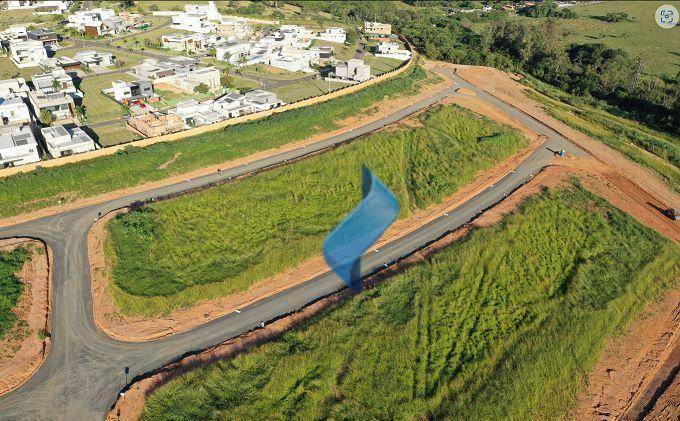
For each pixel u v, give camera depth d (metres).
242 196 66.31
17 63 119.94
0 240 56.97
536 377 44.34
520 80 122.25
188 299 50.56
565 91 121.50
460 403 41.41
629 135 93.38
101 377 41.88
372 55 140.88
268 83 113.56
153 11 183.12
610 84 119.31
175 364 43.31
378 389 42.09
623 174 79.31
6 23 158.50
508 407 41.44
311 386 41.75
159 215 62.22
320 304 50.56
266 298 51.69
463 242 59.84
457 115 92.00
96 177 68.88
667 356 49.16
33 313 47.44
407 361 44.88
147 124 84.06
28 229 59.59
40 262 54.06
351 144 78.50
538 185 73.06
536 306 52.38
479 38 154.00
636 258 60.72
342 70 116.38
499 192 71.81
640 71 126.50
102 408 39.31
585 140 88.88
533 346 47.22
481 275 55.91
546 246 61.28
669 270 59.78
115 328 46.84
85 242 57.69
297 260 56.81
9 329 45.06
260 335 46.56
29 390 40.41
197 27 160.00
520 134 88.56
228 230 60.75
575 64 132.62
